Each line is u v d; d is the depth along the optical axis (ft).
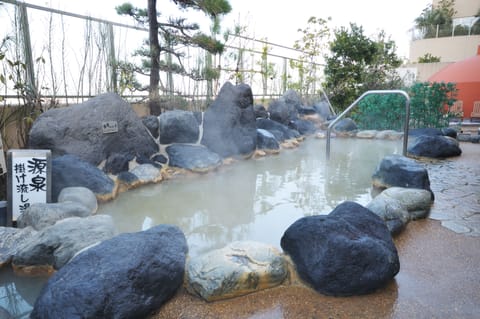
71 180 9.90
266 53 28.07
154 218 9.40
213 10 17.02
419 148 17.39
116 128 12.80
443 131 21.93
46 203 8.36
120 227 8.70
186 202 10.77
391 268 5.71
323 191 11.84
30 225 7.72
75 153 11.39
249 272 5.58
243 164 16.37
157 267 5.24
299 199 11.02
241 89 17.56
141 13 16.89
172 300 5.49
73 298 4.60
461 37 57.36
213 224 8.98
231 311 5.20
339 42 32.63
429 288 5.74
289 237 6.25
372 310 5.19
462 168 14.67
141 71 17.26
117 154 12.83
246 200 10.96
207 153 15.15
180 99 19.11
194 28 18.12
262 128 21.76
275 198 11.14
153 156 14.65
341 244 5.59
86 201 9.29
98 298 4.58
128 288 4.84
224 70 23.45
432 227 8.29
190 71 19.20
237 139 16.83
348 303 5.39
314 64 35.55
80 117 11.81
